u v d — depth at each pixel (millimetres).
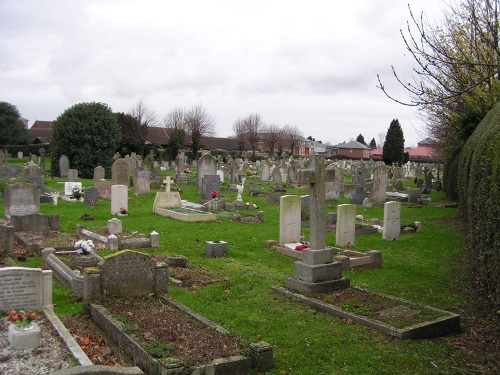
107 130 43250
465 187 18109
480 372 7043
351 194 31656
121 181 32344
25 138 73375
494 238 8914
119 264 9211
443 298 10836
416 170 60125
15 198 17406
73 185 27281
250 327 8773
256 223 20750
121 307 8766
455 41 14609
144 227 18906
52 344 7383
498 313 9273
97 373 5582
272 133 100875
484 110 21312
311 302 9938
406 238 18297
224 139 105875
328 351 7766
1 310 8484
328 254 10969
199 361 6641
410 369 7172
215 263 13633
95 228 17422
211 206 24250
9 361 6746
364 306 9609
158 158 67375
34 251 13648
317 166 10750
